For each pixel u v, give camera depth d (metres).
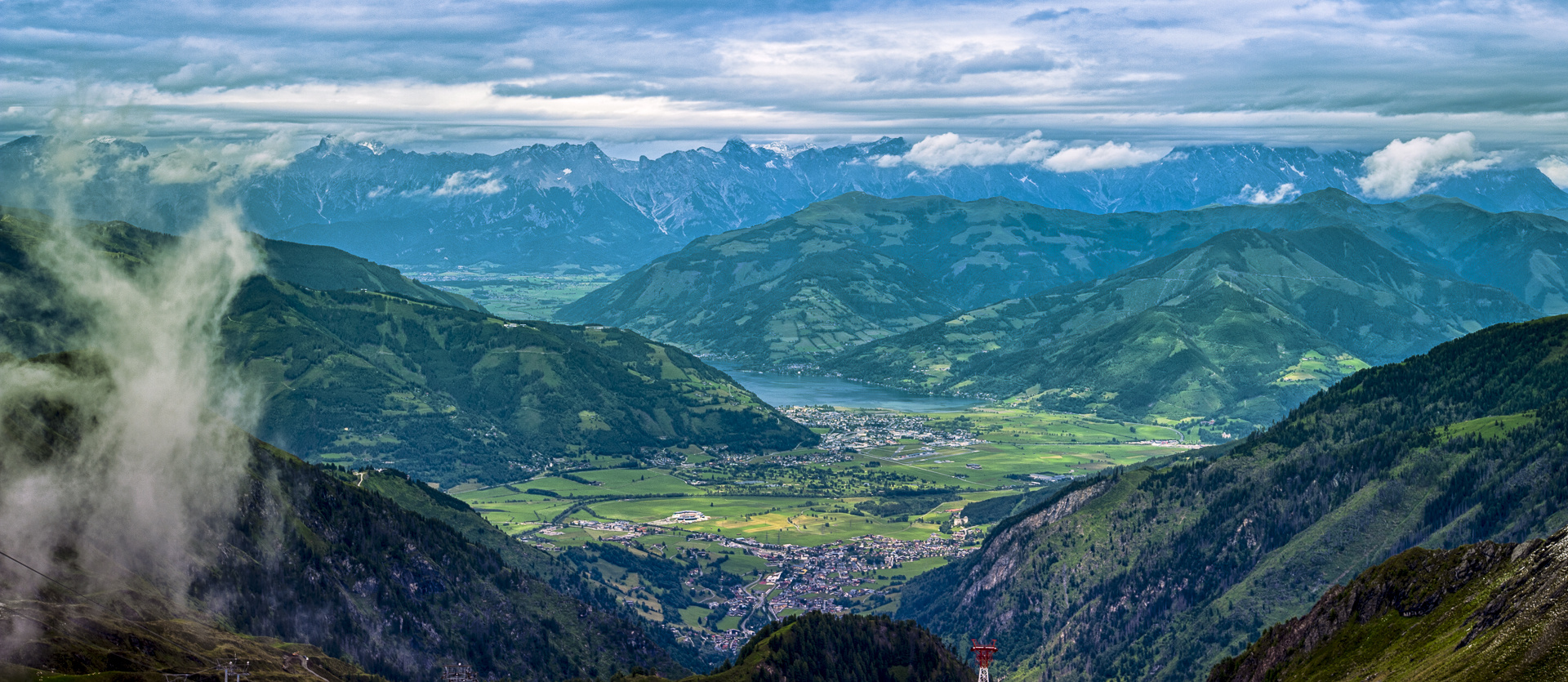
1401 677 196.25
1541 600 179.38
